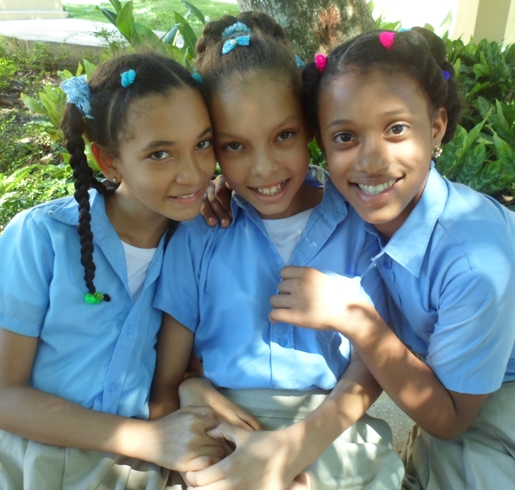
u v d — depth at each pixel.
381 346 1.20
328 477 1.21
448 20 4.93
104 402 1.26
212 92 1.21
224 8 10.34
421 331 1.35
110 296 1.30
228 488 1.10
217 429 1.20
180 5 10.48
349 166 1.16
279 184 1.28
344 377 1.32
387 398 1.85
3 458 1.22
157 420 1.23
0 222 2.78
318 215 1.37
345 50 1.17
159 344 1.42
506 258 1.15
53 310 1.24
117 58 1.22
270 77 1.19
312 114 1.24
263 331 1.33
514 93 3.38
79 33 6.58
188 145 1.17
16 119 4.31
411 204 1.28
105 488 1.19
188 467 1.14
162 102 1.13
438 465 1.32
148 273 1.34
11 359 1.22
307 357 1.32
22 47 5.71
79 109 1.23
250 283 1.35
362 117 1.10
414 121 1.12
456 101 1.33
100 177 2.66
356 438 1.31
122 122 1.15
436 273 1.23
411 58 1.11
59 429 1.18
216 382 1.37
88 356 1.27
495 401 1.32
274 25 1.50
